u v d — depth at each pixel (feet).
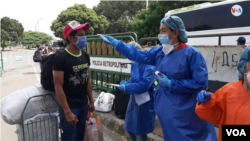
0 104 7.54
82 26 7.42
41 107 7.72
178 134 6.18
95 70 18.79
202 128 6.26
